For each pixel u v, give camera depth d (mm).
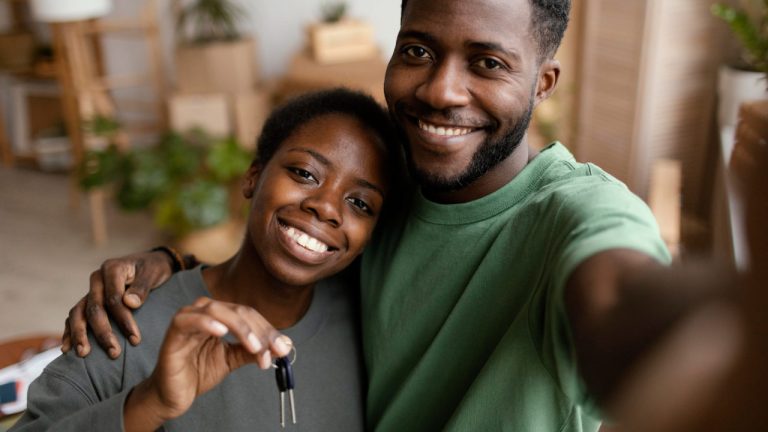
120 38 4160
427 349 848
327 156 878
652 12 2754
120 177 3355
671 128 2979
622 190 675
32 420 777
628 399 361
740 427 295
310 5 3912
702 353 322
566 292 526
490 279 794
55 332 2889
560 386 640
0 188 4316
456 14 711
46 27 4391
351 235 895
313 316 964
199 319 598
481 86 731
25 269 3406
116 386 826
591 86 3230
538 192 790
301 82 3156
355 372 984
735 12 2367
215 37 3686
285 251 875
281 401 767
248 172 1004
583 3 3189
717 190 2484
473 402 750
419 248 878
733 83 2564
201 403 868
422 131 776
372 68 3191
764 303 293
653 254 514
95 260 3490
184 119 3469
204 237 3205
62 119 4527
